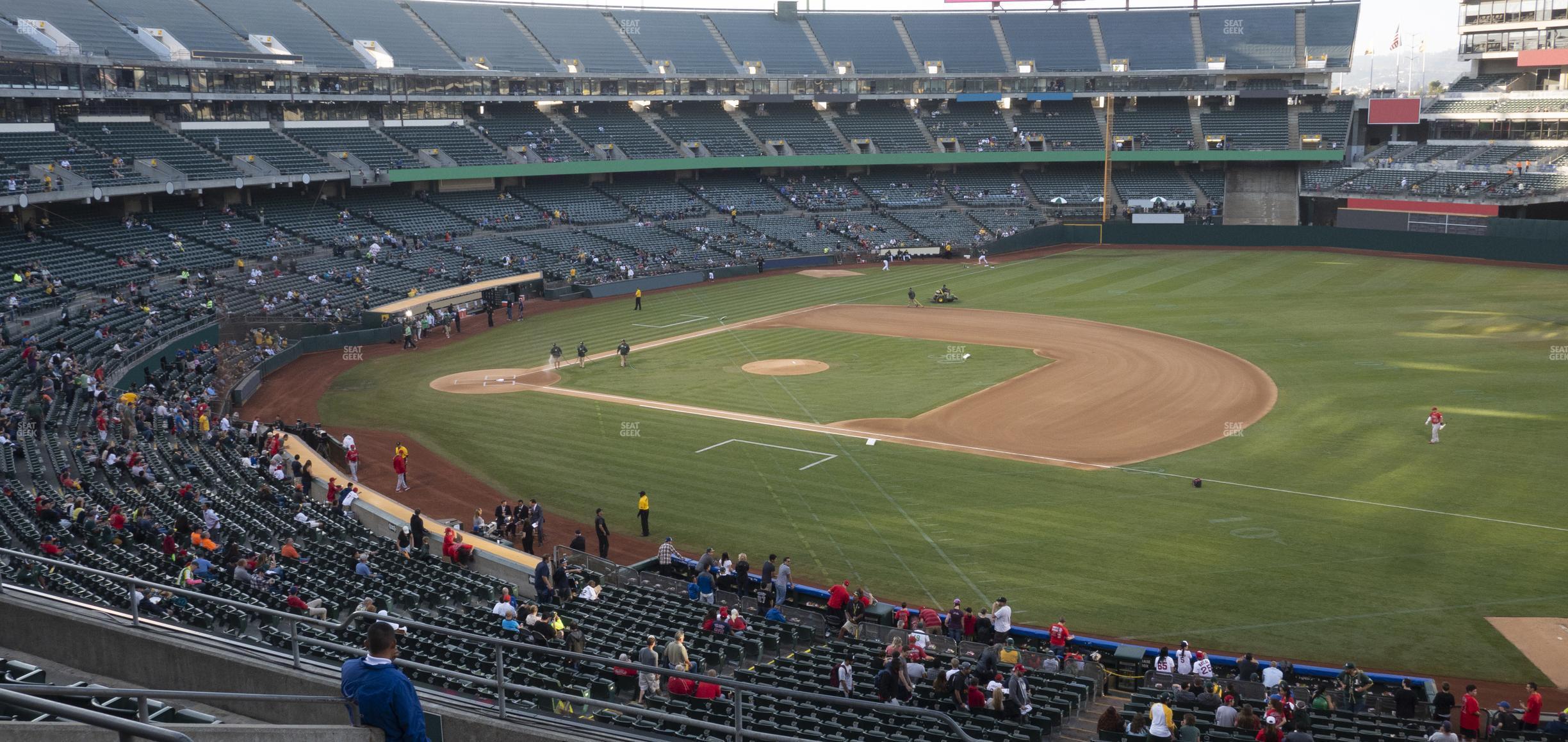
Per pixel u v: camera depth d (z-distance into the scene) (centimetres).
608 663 1127
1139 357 5684
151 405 4319
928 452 4238
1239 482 3762
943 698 2106
